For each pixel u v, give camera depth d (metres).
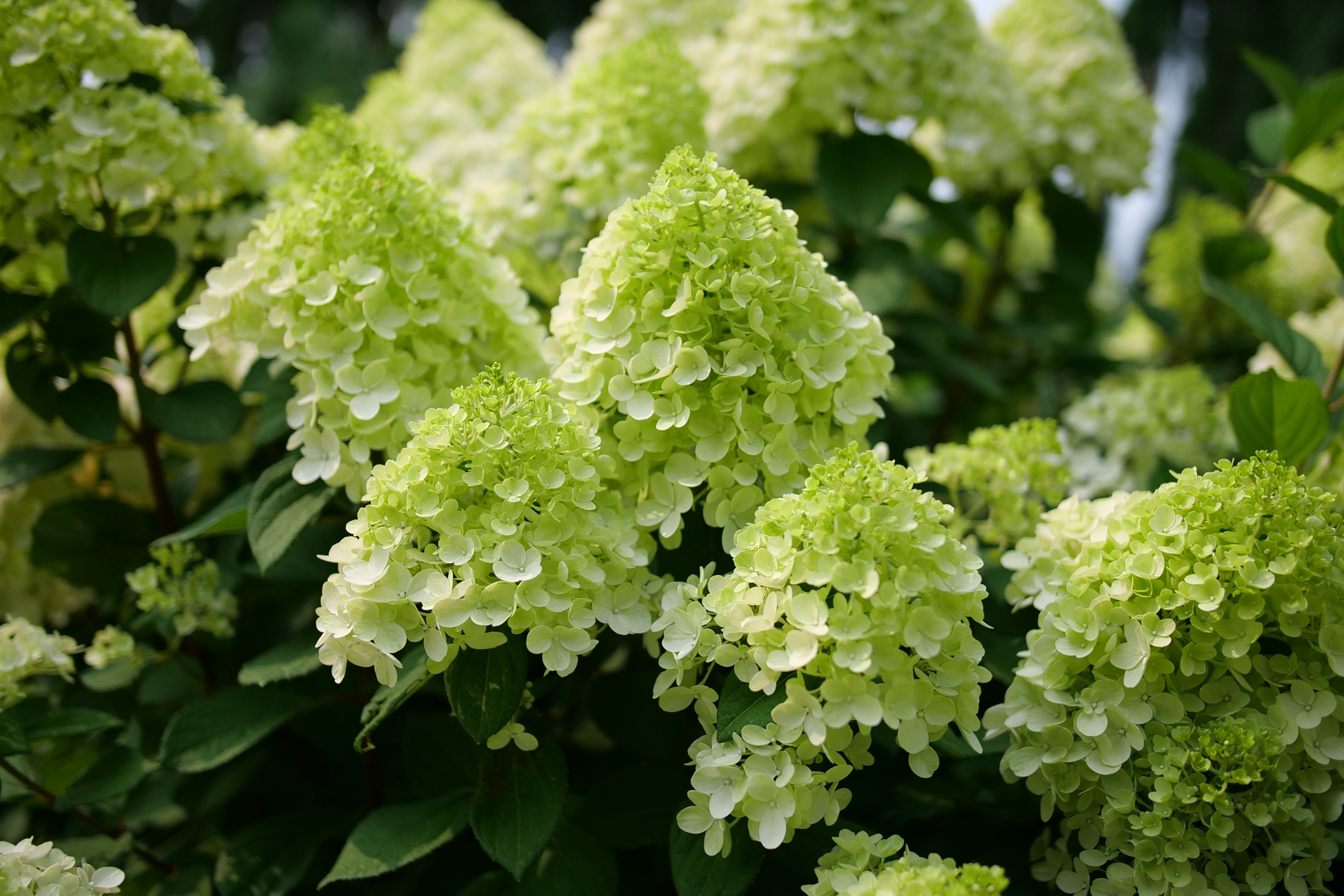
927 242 2.20
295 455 1.28
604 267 1.19
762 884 1.22
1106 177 1.74
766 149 1.59
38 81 1.31
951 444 1.35
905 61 1.51
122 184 1.33
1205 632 1.16
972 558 1.15
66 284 1.38
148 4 3.37
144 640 1.42
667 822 1.21
